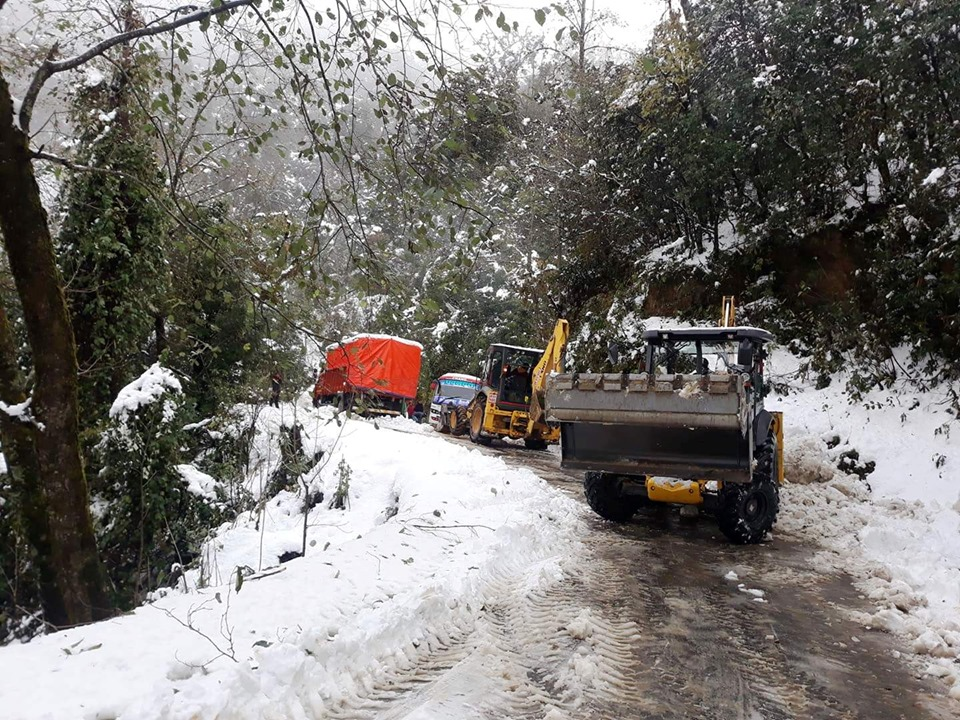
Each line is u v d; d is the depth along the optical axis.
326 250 6.90
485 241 6.56
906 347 15.12
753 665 4.95
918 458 12.95
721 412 7.78
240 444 13.07
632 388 8.20
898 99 14.00
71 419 6.90
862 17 14.62
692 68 18.16
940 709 4.44
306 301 7.74
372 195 6.96
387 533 7.22
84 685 3.66
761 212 19.08
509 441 21.02
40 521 7.19
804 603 6.53
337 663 4.26
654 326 20.20
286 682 3.88
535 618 5.56
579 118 24.12
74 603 6.82
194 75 6.67
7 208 6.62
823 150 15.77
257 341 13.92
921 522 10.61
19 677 3.71
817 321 17.14
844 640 5.61
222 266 7.30
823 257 17.58
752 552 8.40
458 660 4.62
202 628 4.54
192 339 13.65
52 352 6.80
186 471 10.52
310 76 6.34
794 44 15.71
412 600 5.25
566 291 25.80
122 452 9.99
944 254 13.99
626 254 23.88
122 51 8.20
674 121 18.39
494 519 8.30
